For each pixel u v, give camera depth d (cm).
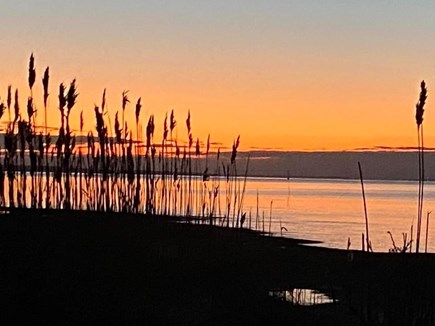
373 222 5138
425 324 821
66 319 1220
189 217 2631
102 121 2395
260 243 2725
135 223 2170
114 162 2445
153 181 2580
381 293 892
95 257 1590
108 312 1274
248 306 1339
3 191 2027
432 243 3366
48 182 2195
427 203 9244
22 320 1197
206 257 1848
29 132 2086
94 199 2397
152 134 2548
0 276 1363
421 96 903
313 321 1257
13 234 1644
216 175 2708
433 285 866
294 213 6197
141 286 1477
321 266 2216
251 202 8112
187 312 1327
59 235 1734
